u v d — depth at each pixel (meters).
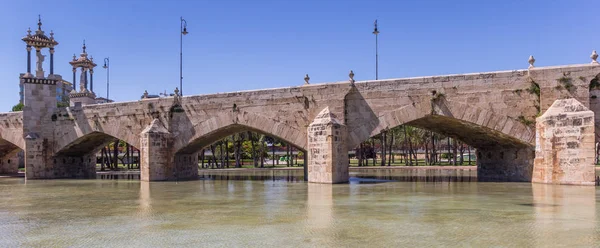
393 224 18.19
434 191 31.78
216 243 15.12
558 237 15.34
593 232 16.12
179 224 18.88
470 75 37.06
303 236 16.02
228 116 44.47
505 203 24.41
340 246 14.43
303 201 26.28
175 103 46.84
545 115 34.22
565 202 24.27
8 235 17.09
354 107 39.94
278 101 42.31
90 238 16.31
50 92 54.09
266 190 33.94
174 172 47.91
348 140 39.91
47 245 15.31
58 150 53.62
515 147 39.91
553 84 34.84
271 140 96.88
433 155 85.69
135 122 48.88
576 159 32.53
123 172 68.06
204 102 45.66
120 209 23.97
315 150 39.25
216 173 64.00
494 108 36.47
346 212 21.59
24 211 23.72
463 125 39.44
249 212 22.05
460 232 16.41
